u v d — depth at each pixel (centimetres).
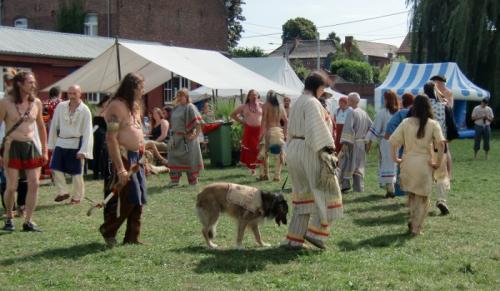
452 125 917
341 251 665
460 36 3064
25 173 795
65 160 976
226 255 643
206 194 680
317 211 654
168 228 791
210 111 1702
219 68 1734
